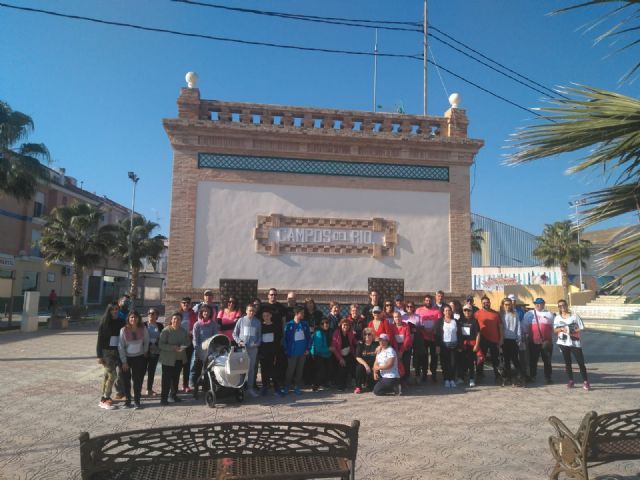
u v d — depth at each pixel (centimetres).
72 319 2617
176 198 1100
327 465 352
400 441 586
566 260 3866
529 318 1001
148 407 766
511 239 4638
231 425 337
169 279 1077
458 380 988
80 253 2642
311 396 860
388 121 1213
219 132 1117
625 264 315
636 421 401
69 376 1009
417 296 1158
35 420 677
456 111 1230
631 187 336
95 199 4216
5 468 498
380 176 1182
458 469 496
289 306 977
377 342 898
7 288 2103
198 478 329
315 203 1149
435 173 1208
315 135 1140
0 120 2058
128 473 329
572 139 320
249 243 1115
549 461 521
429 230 1187
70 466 505
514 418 698
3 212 3142
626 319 3012
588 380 994
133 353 761
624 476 482
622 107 298
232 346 809
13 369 1098
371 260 1156
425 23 1375
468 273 1186
